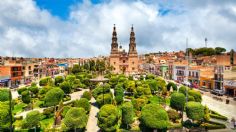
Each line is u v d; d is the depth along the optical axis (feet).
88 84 278.87
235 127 119.65
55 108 150.82
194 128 113.70
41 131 115.34
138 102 147.74
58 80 252.83
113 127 109.81
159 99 188.24
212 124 121.29
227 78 233.76
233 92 222.28
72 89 252.42
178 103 133.69
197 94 158.30
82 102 140.15
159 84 225.35
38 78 408.67
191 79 313.32
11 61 342.44
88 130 119.65
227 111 156.46
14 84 315.37
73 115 107.34
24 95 170.81
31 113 109.40
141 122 112.57
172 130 113.09
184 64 357.20
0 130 105.70
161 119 106.22
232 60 289.94
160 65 456.04
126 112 114.32
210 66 292.81
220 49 476.13
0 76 281.74
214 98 207.10
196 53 489.67
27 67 364.17
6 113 104.06
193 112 117.29
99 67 471.62
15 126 122.31
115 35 514.27
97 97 157.28
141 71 593.42
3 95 151.12
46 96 148.46
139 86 199.31
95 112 156.97
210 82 264.93
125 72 514.68
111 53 514.27
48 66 474.49
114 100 160.86
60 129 114.93
